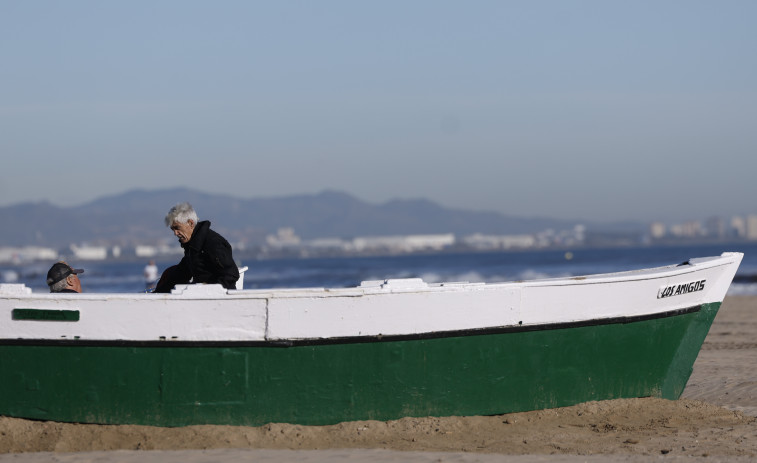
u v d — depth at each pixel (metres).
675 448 10.34
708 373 17.75
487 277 92.75
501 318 11.38
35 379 10.48
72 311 10.42
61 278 11.68
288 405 10.74
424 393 11.12
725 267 13.23
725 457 9.84
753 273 84.12
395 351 10.98
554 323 11.68
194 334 10.51
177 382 10.54
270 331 10.59
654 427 11.51
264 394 10.67
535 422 11.57
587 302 11.87
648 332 12.43
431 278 91.12
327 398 10.81
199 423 10.62
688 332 12.93
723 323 29.94
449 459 9.63
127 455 9.77
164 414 10.58
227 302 10.52
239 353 10.59
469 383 11.30
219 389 10.59
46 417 10.54
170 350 10.51
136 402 10.54
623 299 12.14
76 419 10.55
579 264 137.12
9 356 10.46
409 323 10.98
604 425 11.57
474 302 11.24
